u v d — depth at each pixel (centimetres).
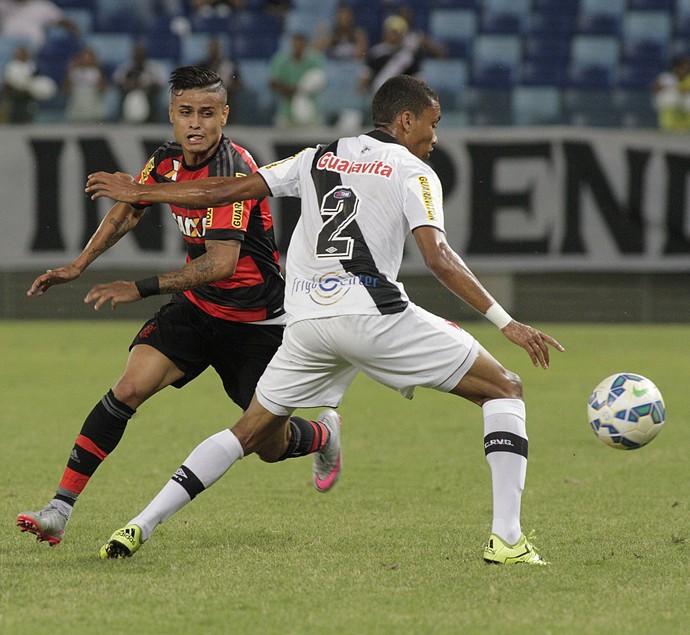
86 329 5525
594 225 5466
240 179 1672
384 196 1598
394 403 3550
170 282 1661
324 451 2086
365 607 1397
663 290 5669
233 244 1714
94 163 5553
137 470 2455
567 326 5609
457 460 2611
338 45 6303
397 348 1586
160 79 6094
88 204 5562
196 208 1728
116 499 2141
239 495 2203
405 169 1606
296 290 1633
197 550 1711
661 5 6762
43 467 2469
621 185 5444
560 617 1358
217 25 6819
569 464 2566
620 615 1367
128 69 5862
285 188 1675
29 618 1348
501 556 1608
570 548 1734
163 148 1839
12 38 6850
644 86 6694
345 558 1658
